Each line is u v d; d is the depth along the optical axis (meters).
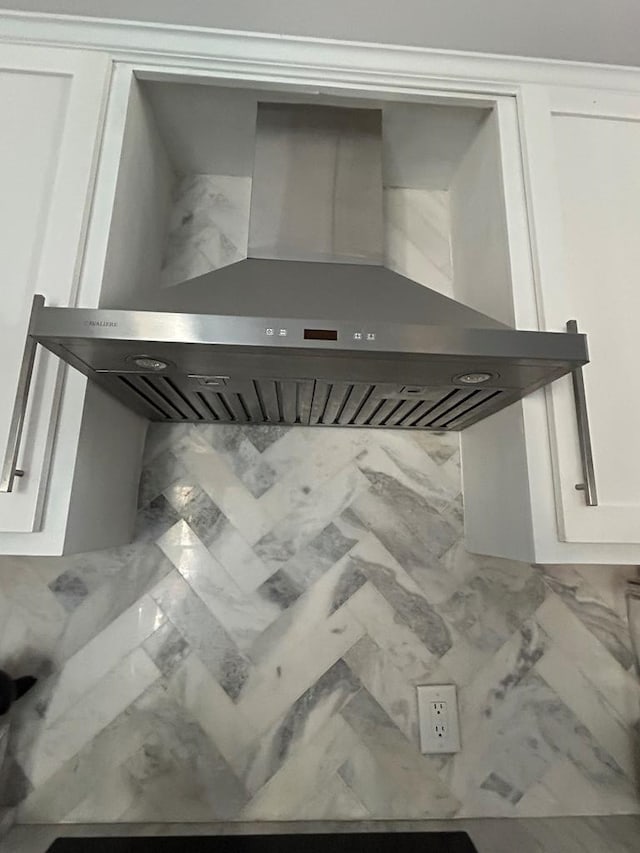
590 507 0.83
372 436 1.17
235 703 1.03
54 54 0.91
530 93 0.98
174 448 1.12
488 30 0.91
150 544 1.08
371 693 1.05
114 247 0.89
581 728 1.06
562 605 1.11
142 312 0.65
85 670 1.02
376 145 1.01
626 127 1.00
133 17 0.90
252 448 1.14
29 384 0.76
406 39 0.93
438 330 0.67
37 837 0.93
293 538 1.10
